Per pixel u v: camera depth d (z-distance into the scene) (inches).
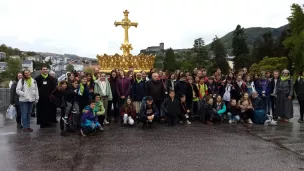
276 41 3142.2
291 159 275.7
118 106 505.7
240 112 492.4
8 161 268.8
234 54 3567.9
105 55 784.3
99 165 256.2
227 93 520.1
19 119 456.8
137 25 829.8
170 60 3474.4
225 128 436.5
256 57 2997.0
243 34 3560.5
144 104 439.5
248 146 325.4
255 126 455.5
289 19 2123.5
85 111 384.8
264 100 535.2
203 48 3174.2
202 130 419.2
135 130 418.3
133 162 265.0
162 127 444.1
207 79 551.2
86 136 377.4
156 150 306.7
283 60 2237.9
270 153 296.7
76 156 284.5
